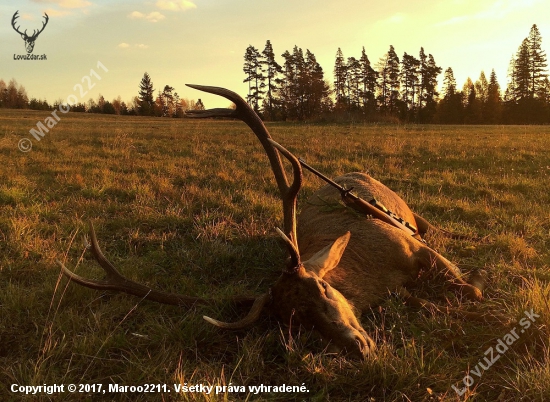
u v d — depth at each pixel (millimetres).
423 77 82000
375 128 28828
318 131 23766
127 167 10305
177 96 63031
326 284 3033
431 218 6531
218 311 3605
